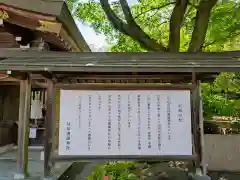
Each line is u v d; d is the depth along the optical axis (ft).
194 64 14.84
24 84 19.93
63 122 15.19
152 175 19.71
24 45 18.21
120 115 15.30
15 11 15.71
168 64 14.85
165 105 15.39
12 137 37.24
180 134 15.29
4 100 36.14
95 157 15.06
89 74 18.24
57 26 16.17
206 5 26.22
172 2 33.94
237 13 30.73
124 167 18.99
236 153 27.45
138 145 15.19
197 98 16.15
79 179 21.94
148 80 20.70
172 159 15.16
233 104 33.73
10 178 20.10
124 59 15.67
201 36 26.58
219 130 29.86
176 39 27.61
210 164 27.35
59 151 15.02
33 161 27.37
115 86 15.42
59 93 16.44
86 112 15.28
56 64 14.69
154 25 40.55
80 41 22.13
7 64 14.61
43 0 15.48
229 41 37.40
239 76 36.32
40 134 36.88
